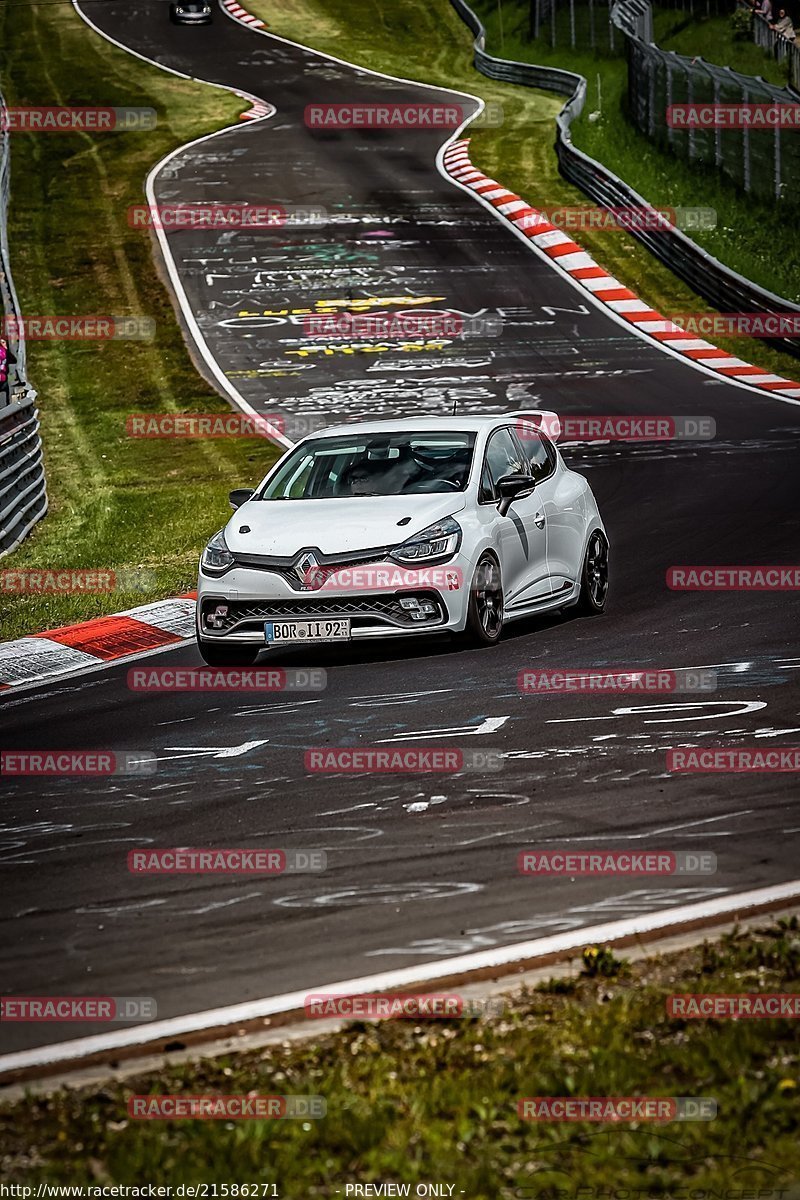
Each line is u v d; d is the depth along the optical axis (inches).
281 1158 579.2
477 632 1583.4
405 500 1601.9
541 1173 565.3
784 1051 663.8
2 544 2404.0
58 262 5605.3
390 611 1523.1
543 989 744.3
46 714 1470.2
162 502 2780.5
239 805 1112.8
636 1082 633.0
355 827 1041.5
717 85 5895.7
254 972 795.4
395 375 4114.2
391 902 891.4
